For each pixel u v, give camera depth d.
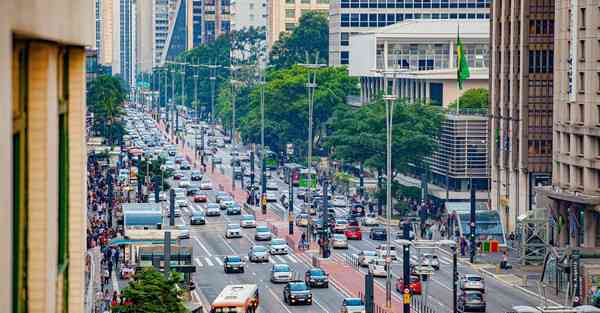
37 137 24.97
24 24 21.03
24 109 23.95
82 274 33.31
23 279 23.58
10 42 20.22
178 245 197.50
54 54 26.25
